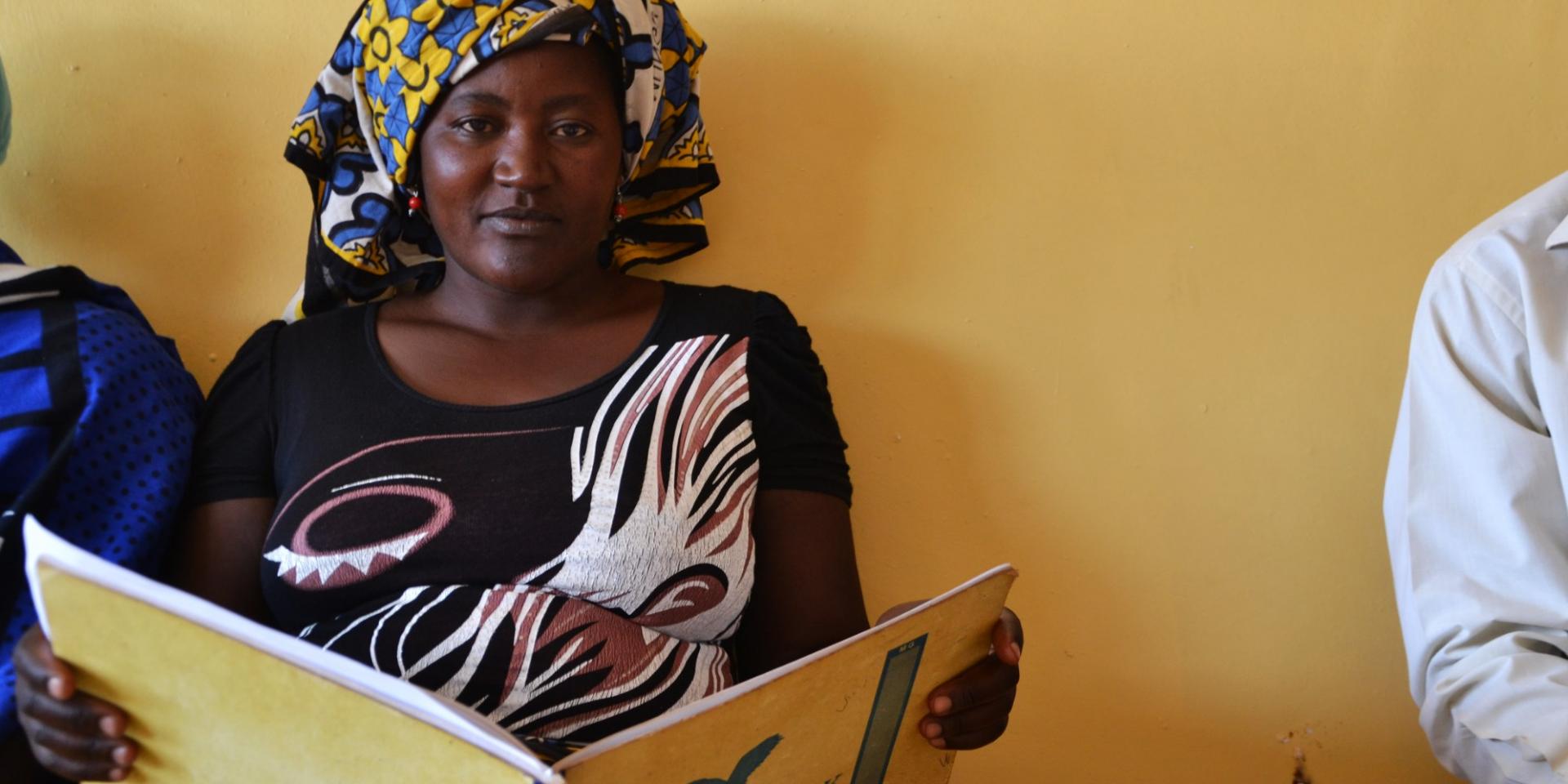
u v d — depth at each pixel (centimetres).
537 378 110
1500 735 102
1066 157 133
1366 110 134
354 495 103
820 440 117
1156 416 135
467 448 105
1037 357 134
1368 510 136
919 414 134
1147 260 134
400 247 126
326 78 115
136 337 113
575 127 109
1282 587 136
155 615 71
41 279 110
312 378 111
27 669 77
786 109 133
